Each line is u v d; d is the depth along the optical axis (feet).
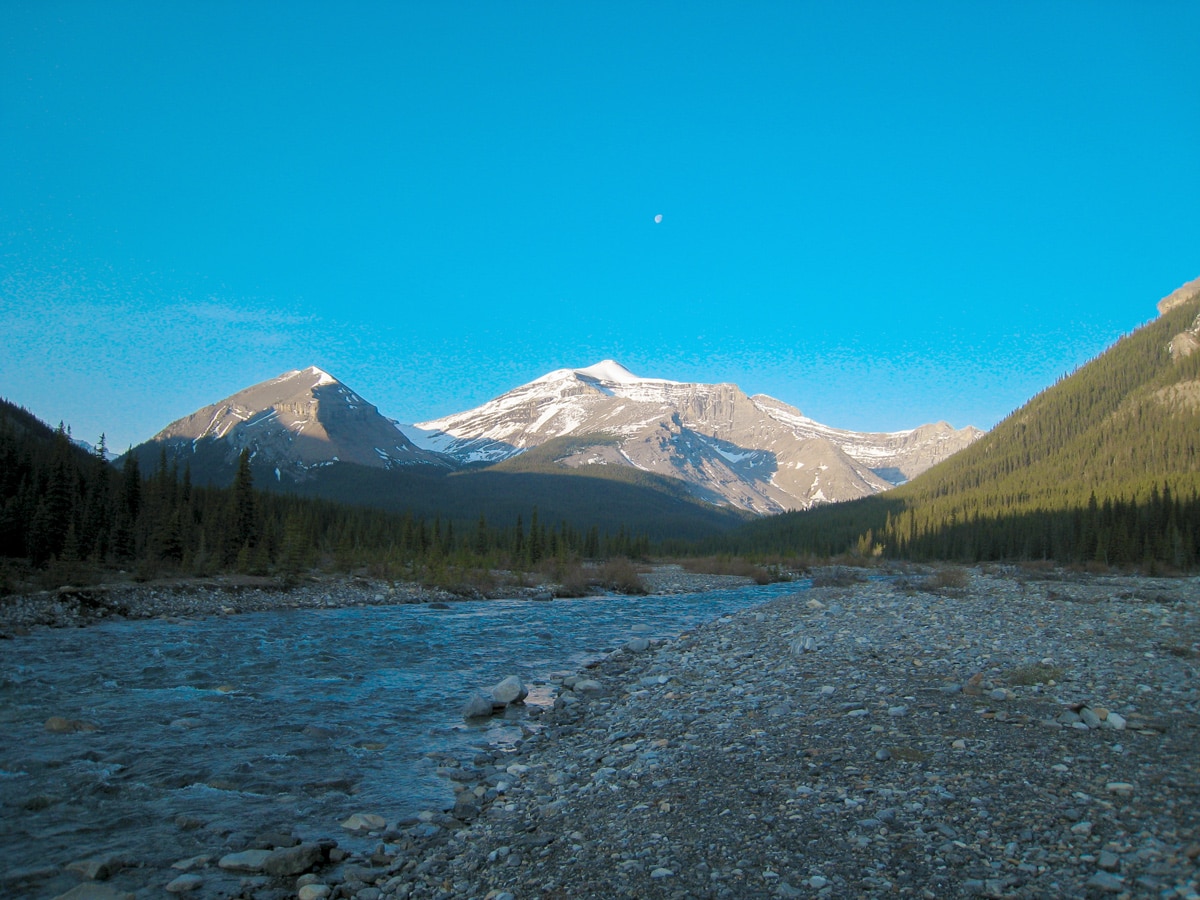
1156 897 21.38
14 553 170.91
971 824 27.96
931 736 39.14
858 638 76.43
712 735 45.50
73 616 126.72
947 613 91.76
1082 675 50.08
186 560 183.32
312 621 134.92
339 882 30.78
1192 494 343.67
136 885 30.32
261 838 35.24
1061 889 22.63
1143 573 252.62
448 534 386.52
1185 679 47.50
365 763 48.49
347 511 403.95
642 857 28.84
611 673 80.23
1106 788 29.99
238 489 232.32
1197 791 28.76
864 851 26.81
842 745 39.37
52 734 52.95
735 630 100.83
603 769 42.06
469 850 32.71
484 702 62.59
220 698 66.69
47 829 36.24
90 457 296.71
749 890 25.04
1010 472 606.14
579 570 267.80
